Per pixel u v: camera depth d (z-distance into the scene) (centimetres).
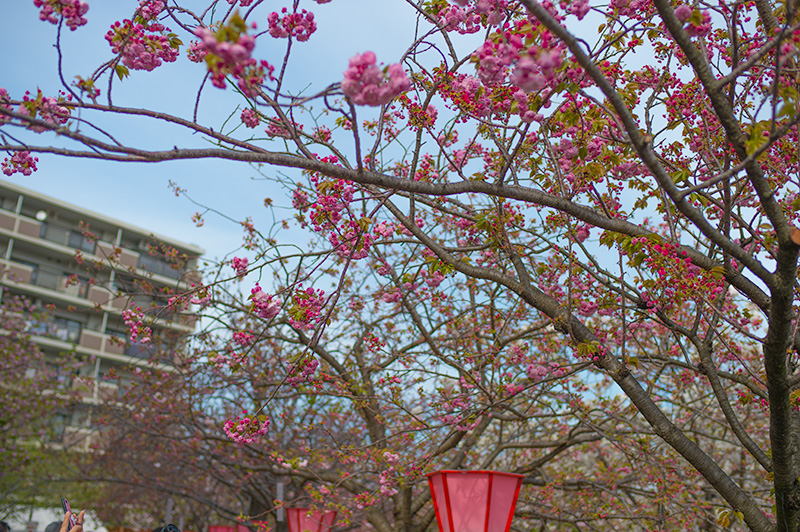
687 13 321
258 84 267
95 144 258
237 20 238
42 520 2025
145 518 2244
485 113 406
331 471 893
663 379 865
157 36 379
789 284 329
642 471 763
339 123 557
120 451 1393
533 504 822
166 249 895
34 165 366
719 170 450
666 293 489
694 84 464
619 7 429
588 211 420
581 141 371
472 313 791
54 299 3266
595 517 756
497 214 559
